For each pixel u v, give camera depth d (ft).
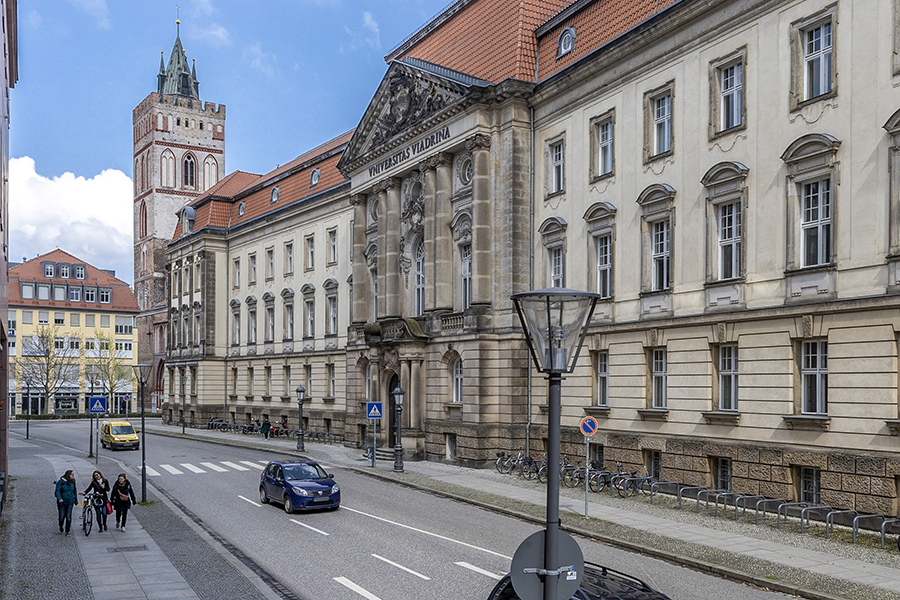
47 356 329.52
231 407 236.43
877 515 70.18
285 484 88.74
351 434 165.07
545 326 30.66
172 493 103.76
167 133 406.00
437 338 133.39
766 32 85.61
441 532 75.10
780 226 83.05
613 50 106.22
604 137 111.45
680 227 96.22
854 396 73.92
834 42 77.87
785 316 81.05
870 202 73.67
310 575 58.65
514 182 122.62
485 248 124.98
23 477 122.83
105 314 380.58
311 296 197.77
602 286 110.83
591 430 80.12
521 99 123.13
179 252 258.78
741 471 85.10
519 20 127.85
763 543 67.05
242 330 232.12
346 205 183.21
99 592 53.93
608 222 107.96
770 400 82.69
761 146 85.61
